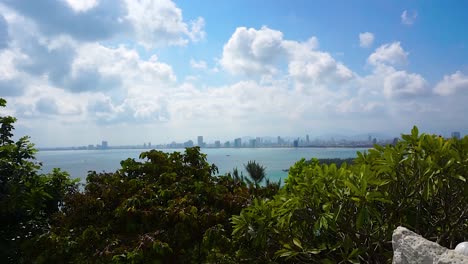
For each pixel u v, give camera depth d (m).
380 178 4.36
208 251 5.03
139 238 5.09
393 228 4.07
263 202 4.68
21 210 6.34
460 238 4.06
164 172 6.53
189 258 5.17
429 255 2.92
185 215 5.27
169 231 5.31
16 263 5.92
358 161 5.08
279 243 4.59
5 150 6.63
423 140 4.20
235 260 4.84
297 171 5.89
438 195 4.21
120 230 5.56
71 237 5.35
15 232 6.35
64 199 6.37
